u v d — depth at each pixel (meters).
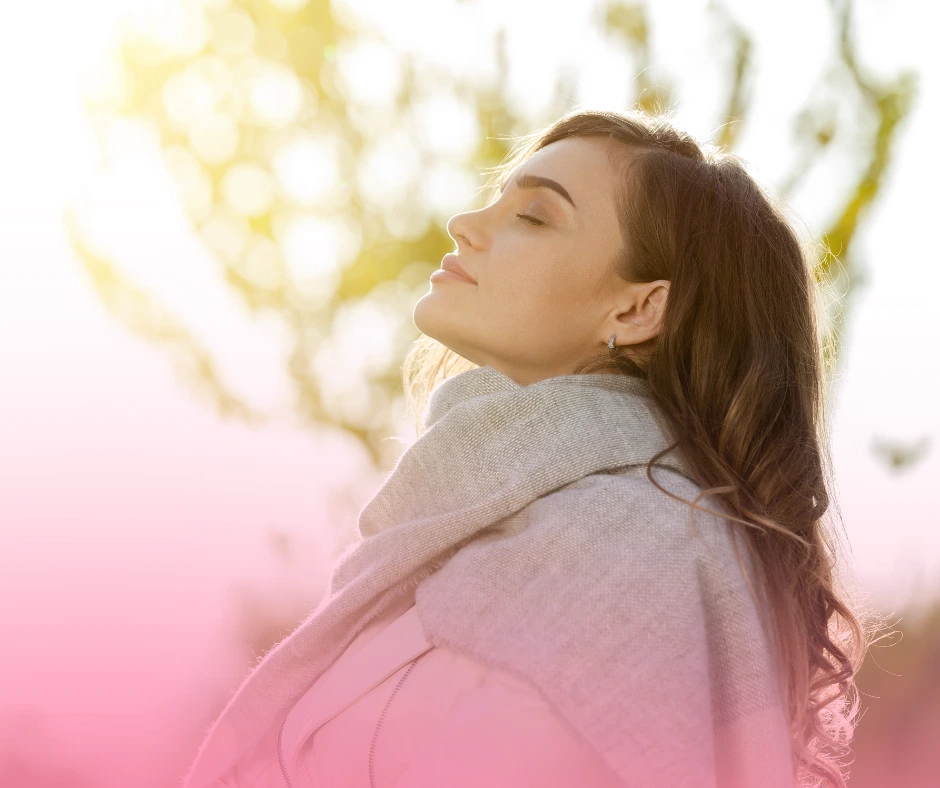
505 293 1.70
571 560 1.40
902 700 4.75
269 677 1.70
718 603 1.41
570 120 1.82
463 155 4.66
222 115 4.82
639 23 4.25
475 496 1.58
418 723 1.43
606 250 1.71
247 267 4.80
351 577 1.71
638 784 1.27
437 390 1.79
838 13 4.20
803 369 1.79
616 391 1.68
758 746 1.38
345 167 4.75
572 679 1.32
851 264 4.20
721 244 1.74
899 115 4.23
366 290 4.79
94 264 4.90
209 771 1.74
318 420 4.87
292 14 4.72
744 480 1.64
